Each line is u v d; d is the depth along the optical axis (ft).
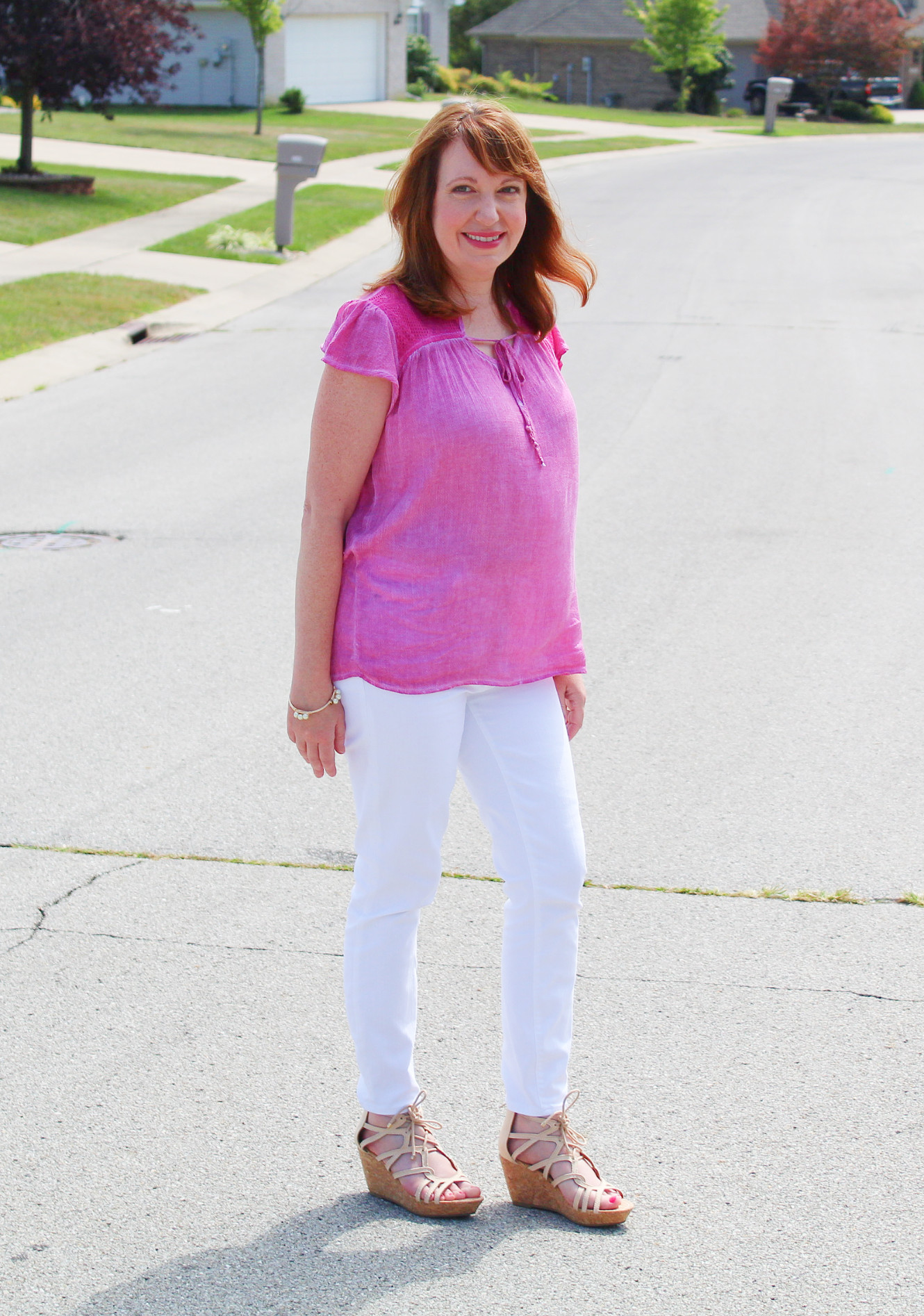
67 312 46.93
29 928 12.22
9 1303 7.92
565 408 8.41
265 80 127.65
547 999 8.52
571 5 169.89
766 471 28.91
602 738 16.38
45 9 68.39
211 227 65.31
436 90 156.56
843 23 157.58
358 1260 8.27
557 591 8.43
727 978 11.48
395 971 8.58
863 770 15.46
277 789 15.10
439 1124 8.98
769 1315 7.79
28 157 72.64
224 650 19.29
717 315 47.44
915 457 29.78
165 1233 8.54
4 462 30.42
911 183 92.58
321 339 45.21
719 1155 9.27
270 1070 10.22
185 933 12.16
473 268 7.99
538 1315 7.79
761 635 19.76
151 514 26.37
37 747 16.08
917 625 20.11
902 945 11.97
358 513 8.25
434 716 8.15
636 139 121.39
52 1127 9.55
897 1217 8.64
